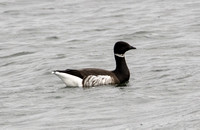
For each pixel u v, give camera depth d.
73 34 28.81
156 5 35.28
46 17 33.78
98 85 18.91
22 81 20.42
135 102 16.03
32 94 18.03
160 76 19.52
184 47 24.22
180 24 29.28
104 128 13.54
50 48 26.06
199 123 12.96
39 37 28.62
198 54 22.69
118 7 35.47
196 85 17.62
